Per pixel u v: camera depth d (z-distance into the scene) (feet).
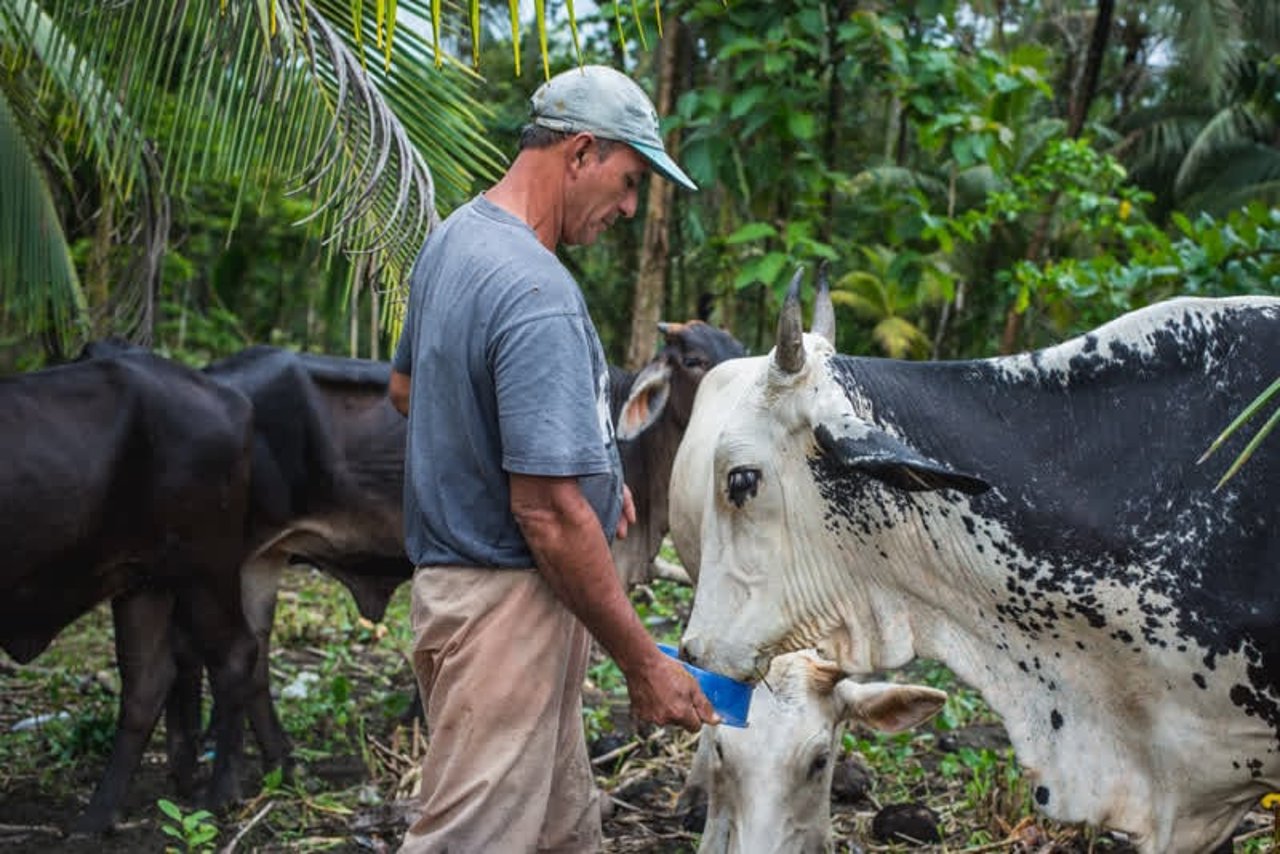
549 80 9.30
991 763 16.38
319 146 15.83
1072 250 43.96
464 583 9.24
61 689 20.40
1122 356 10.41
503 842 9.25
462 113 17.49
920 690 12.30
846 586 10.80
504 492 9.15
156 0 16.40
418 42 16.84
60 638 23.43
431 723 9.80
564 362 8.70
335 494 17.52
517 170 9.40
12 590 14.71
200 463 15.58
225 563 16.01
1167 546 9.97
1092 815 10.34
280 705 19.95
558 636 9.37
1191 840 10.23
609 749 17.65
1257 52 52.24
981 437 10.44
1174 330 10.36
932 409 10.55
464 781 9.28
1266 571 9.69
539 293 8.77
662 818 15.64
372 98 15.28
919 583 10.62
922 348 42.27
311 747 18.43
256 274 50.62
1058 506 10.18
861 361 10.78
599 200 9.36
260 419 17.20
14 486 14.32
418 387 9.28
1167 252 20.92
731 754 11.64
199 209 40.57
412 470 9.37
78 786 16.90
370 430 17.74
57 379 15.11
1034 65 33.30
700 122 28.14
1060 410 10.46
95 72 16.76
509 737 9.25
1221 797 10.12
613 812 15.78
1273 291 19.47
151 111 19.02
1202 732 9.95
